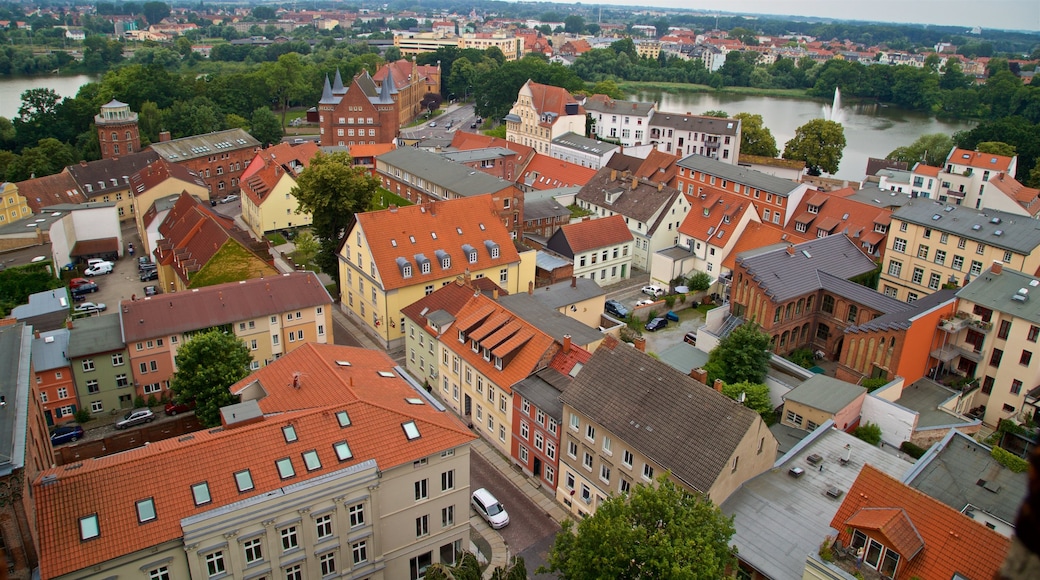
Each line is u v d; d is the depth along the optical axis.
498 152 155.75
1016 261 88.44
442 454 51.50
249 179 139.50
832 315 87.94
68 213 119.31
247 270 95.56
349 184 105.88
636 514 43.03
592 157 173.75
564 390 62.62
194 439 47.56
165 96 194.25
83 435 74.62
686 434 53.28
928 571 39.38
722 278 105.81
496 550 58.72
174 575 42.62
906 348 73.69
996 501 49.25
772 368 77.50
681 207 120.38
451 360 77.19
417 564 53.69
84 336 77.31
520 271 99.56
